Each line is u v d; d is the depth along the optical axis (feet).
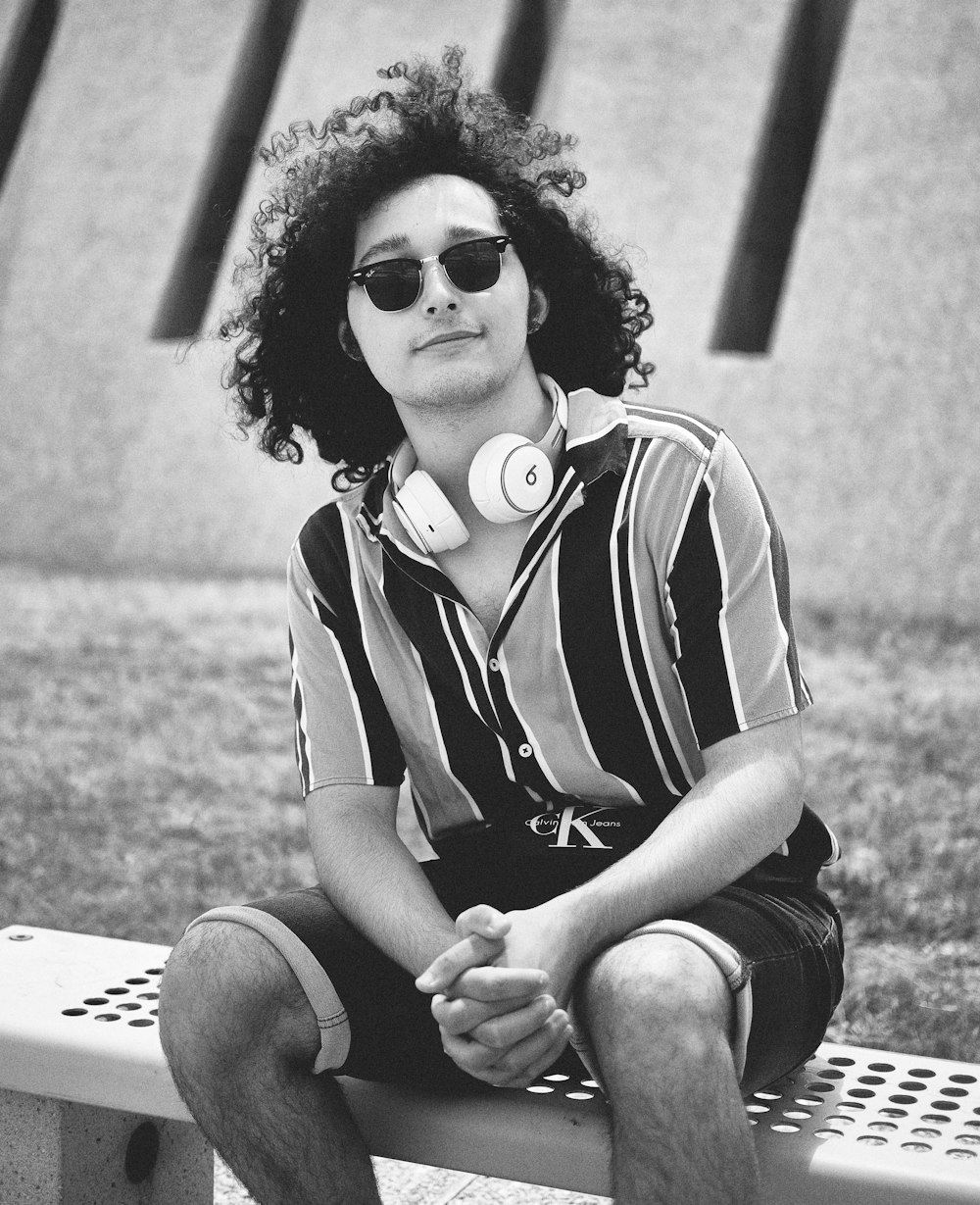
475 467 6.45
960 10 32.17
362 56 36.68
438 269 6.61
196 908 13.61
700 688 6.30
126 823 16.58
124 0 40.16
